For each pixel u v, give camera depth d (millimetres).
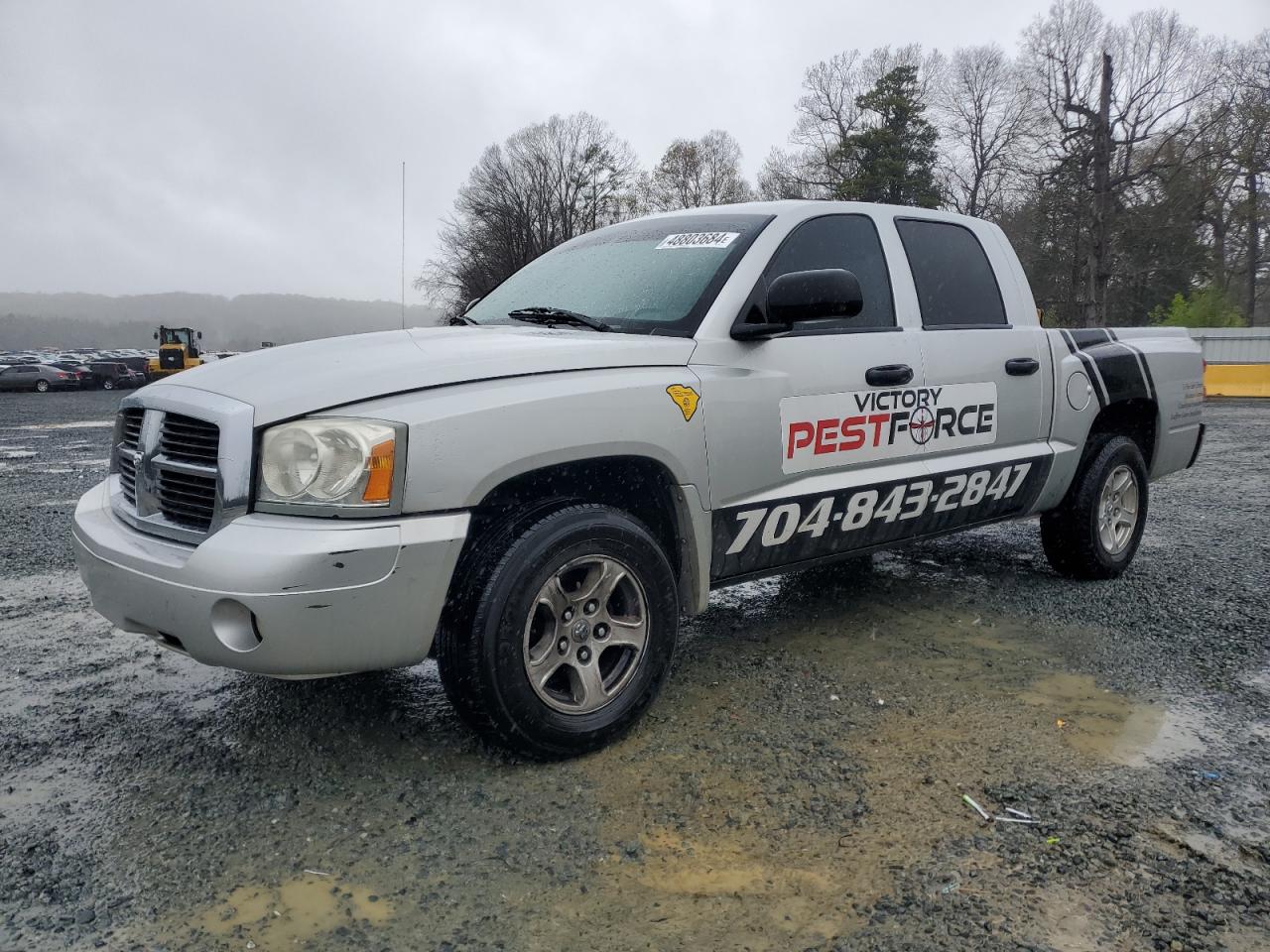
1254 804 2654
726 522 3314
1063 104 39281
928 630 4234
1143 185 39781
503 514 2865
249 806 2688
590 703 2957
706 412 3195
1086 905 2184
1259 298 46094
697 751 3002
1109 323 44531
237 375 2854
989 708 3334
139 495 2930
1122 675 3662
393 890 2277
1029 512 4578
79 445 13883
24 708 3436
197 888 2291
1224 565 5422
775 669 3734
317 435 2559
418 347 2988
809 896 2232
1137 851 2410
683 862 2385
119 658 3979
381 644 2576
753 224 3703
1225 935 2078
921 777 2809
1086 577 5020
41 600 4910
